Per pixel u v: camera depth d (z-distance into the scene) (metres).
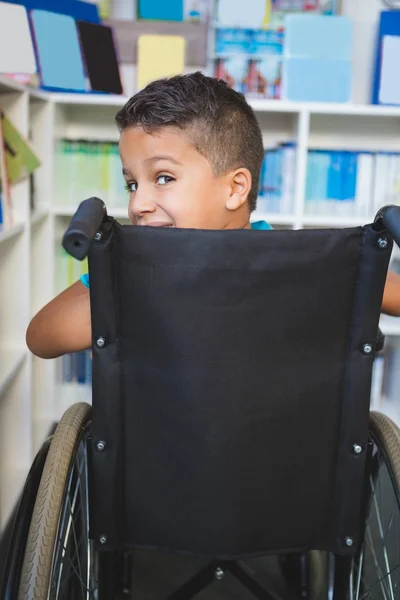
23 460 2.02
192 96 0.92
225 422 0.82
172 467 0.85
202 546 0.88
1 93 1.79
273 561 1.66
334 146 2.79
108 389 0.82
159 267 0.77
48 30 2.28
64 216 2.64
